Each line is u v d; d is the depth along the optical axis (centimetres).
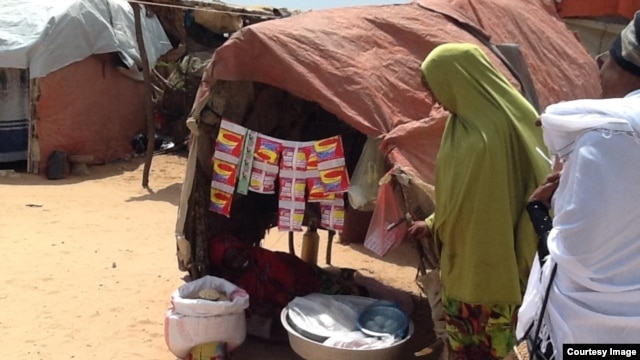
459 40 544
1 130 1142
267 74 483
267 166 501
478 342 383
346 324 470
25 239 762
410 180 420
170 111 1366
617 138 186
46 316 555
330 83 473
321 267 671
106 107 1252
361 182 465
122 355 495
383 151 446
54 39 1123
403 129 446
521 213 364
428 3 602
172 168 1235
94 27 1188
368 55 501
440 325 418
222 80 508
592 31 883
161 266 689
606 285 192
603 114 191
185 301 450
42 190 1024
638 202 184
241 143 502
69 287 620
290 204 500
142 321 553
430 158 445
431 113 475
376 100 471
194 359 454
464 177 358
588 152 189
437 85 370
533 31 678
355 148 597
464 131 364
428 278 425
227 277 543
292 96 585
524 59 606
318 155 494
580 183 189
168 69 1406
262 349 516
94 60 1212
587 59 712
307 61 476
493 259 360
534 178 362
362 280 682
